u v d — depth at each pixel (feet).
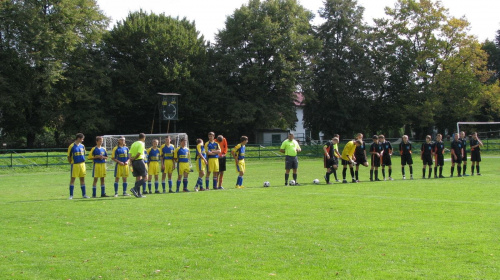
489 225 30.50
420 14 188.24
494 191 51.16
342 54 200.54
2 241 28.14
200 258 23.71
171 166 58.90
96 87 167.32
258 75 183.73
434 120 200.85
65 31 157.99
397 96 201.46
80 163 52.01
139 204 43.86
